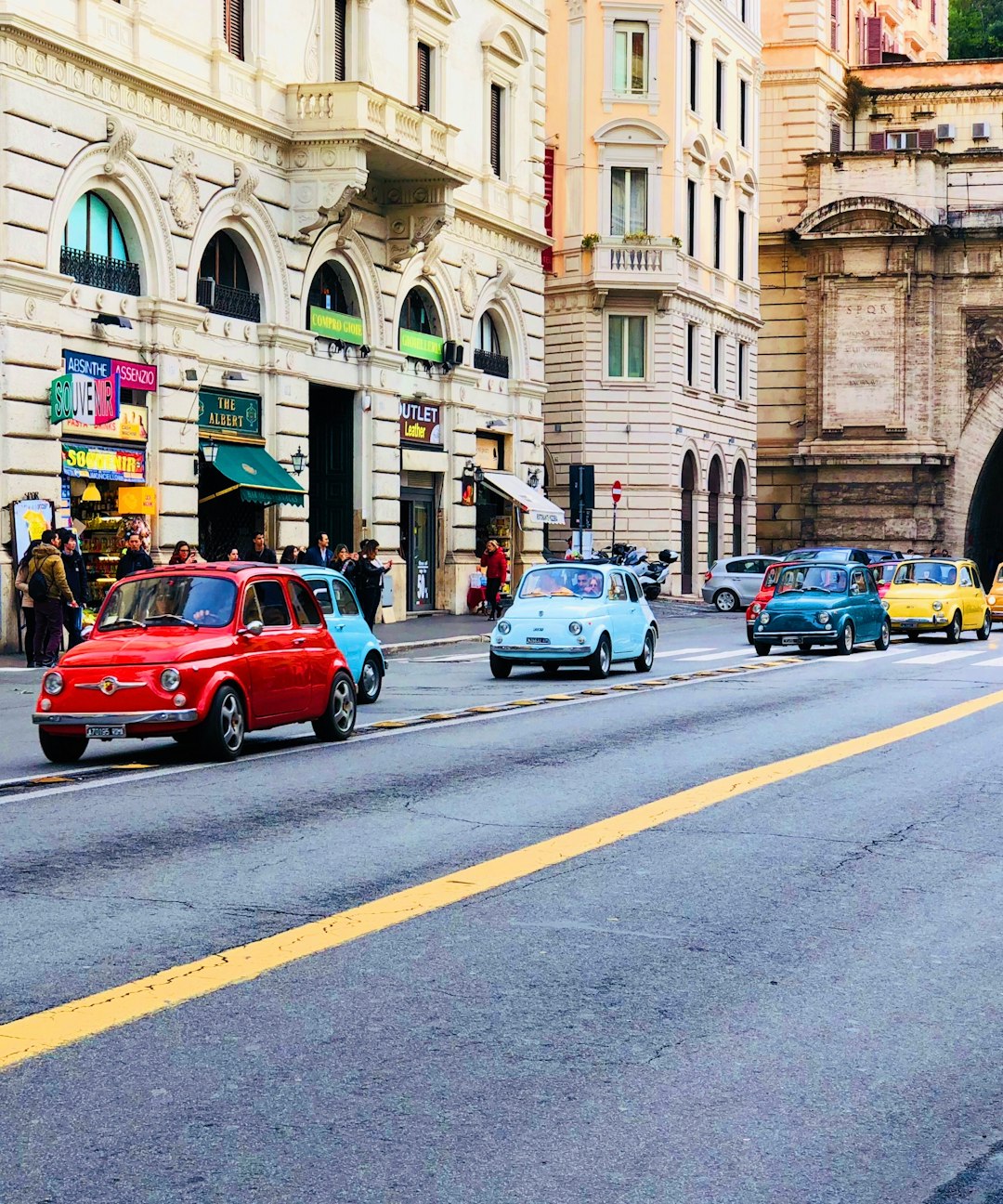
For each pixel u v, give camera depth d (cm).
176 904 909
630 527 5541
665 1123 584
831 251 6762
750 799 1295
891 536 6762
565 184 5491
